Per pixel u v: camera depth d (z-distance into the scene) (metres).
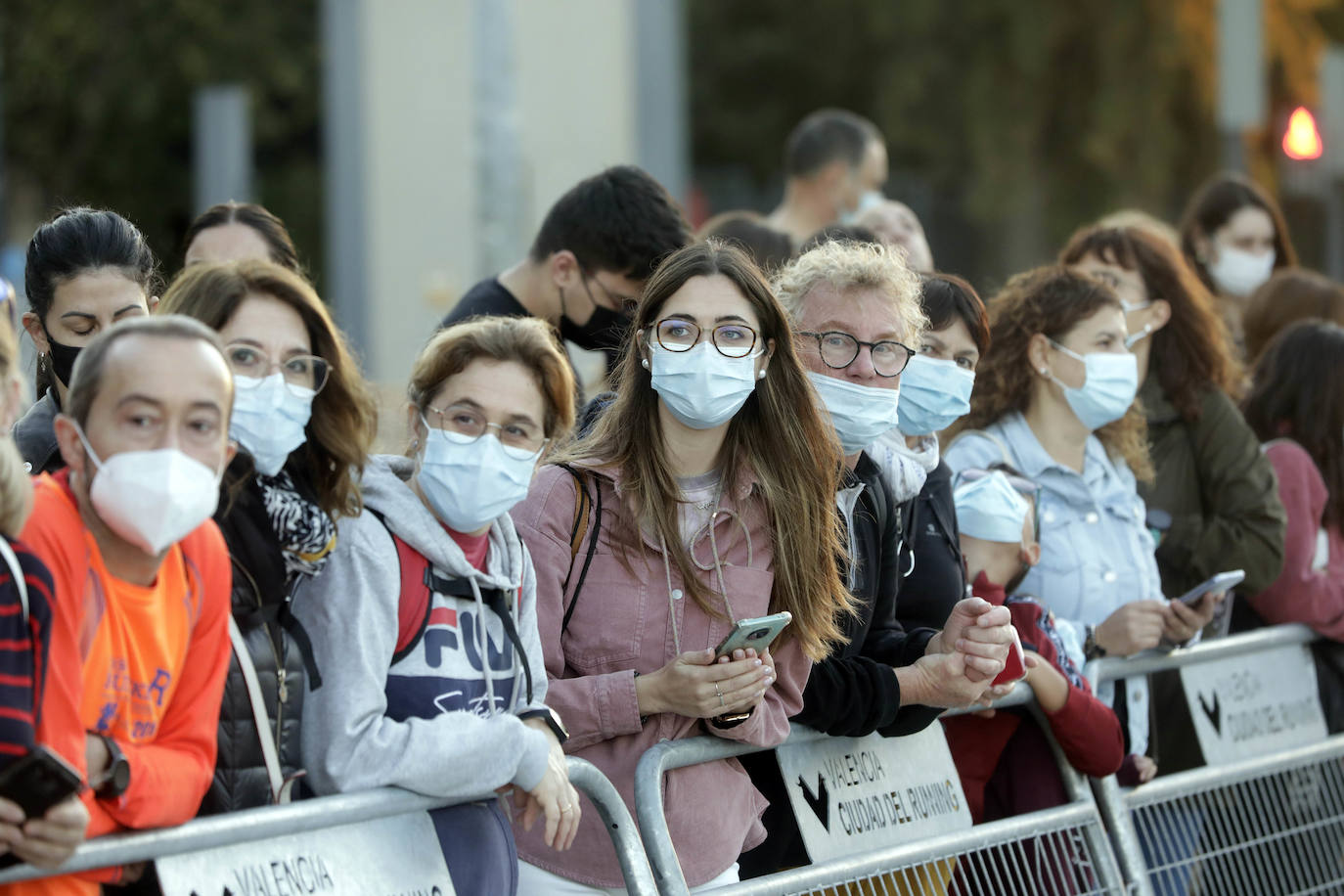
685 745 11.79
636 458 12.30
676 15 40.03
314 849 9.86
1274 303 22.33
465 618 10.99
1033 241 82.94
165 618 9.27
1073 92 82.00
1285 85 73.81
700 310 12.13
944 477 14.63
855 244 14.20
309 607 10.52
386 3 40.19
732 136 107.00
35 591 8.44
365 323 40.91
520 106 38.66
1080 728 14.26
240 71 82.31
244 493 10.27
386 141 40.50
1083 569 16.16
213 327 10.34
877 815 13.09
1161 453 18.42
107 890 9.25
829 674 12.77
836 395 13.30
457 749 10.29
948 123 88.44
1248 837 16.33
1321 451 18.95
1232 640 16.86
